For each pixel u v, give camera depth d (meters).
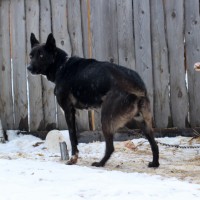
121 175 6.93
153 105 11.41
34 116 12.14
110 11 11.61
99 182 6.23
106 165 8.52
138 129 11.31
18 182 6.36
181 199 5.33
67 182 6.34
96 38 11.68
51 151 10.54
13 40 12.30
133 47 11.52
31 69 9.43
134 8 11.48
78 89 8.67
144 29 11.43
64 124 11.90
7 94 12.38
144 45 11.43
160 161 9.14
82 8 11.77
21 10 12.20
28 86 12.21
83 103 8.73
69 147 10.52
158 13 11.34
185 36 11.21
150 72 11.41
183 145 10.54
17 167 7.54
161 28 11.33
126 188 5.79
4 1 12.35
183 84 11.23
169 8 11.27
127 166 8.42
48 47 9.33
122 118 8.09
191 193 5.60
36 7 12.08
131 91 8.03
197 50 11.13
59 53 9.30
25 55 12.20
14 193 5.64
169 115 11.32
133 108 8.09
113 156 9.67
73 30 11.83
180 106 11.26
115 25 11.59
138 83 8.07
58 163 8.39
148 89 11.40
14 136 12.11
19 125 12.30
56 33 11.94
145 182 6.33
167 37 11.31
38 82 12.09
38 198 5.38
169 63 11.32
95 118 11.67
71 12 11.83
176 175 7.33
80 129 11.78
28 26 12.15
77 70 8.78
